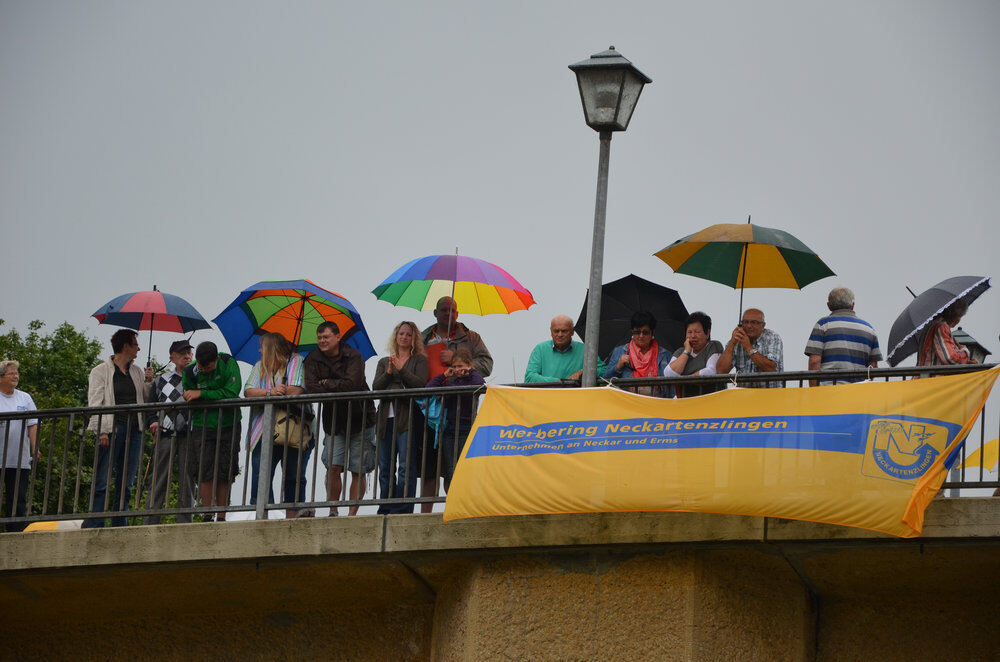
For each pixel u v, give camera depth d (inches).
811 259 837.8
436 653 872.3
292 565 877.8
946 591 828.0
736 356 859.4
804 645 832.9
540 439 799.1
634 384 811.4
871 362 831.7
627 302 923.4
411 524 830.5
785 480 751.1
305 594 917.2
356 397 859.4
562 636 811.4
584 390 800.9
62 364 2089.1
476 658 824.3
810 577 831.1
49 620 973.8
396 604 914.7
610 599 806.5
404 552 834.2
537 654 813.9
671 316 918.4
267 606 936.3
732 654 797.9
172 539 868.6
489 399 818.8
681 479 767.7
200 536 864.3
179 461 924.6
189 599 934.4
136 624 965.8
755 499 754.2
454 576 863.1
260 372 913.5
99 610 957.2
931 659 829.2
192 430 916.0
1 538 896.9
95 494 952.3
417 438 889.5
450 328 917.8
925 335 829.8
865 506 735.7
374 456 904.3
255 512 865.5
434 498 828.6
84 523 948.0
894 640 838.5
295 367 916.0
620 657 798.5
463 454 813.2
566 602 814.5
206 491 914.7
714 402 775.7
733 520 774.5
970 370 756.6
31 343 2113.7
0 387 983.6
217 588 916.0
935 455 733.3
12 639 986.1
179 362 959.6
